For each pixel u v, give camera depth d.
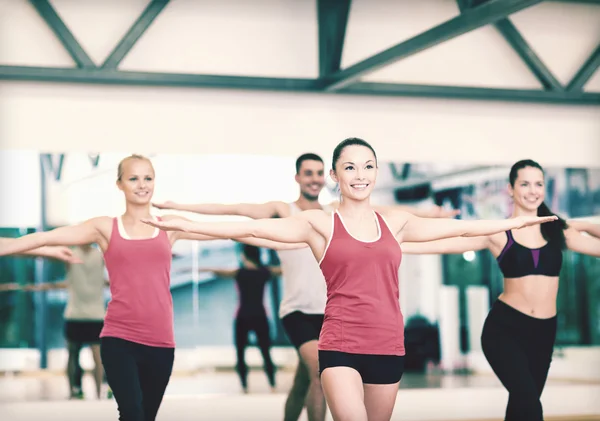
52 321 5.72
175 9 6.07
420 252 4.12
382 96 6.50
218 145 6.13
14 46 5.78
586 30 7.03
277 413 6.00
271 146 6.23
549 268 4.07
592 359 6.72
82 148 5.89
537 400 3.73
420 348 6.48
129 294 3.76
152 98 6.03
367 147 3.11
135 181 3.93
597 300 6.76
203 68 6.12
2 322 5.66
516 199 4.27
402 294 6.51
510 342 3.99
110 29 5.95
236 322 6.02
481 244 4.13
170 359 3.88
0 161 5.74
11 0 5.78
